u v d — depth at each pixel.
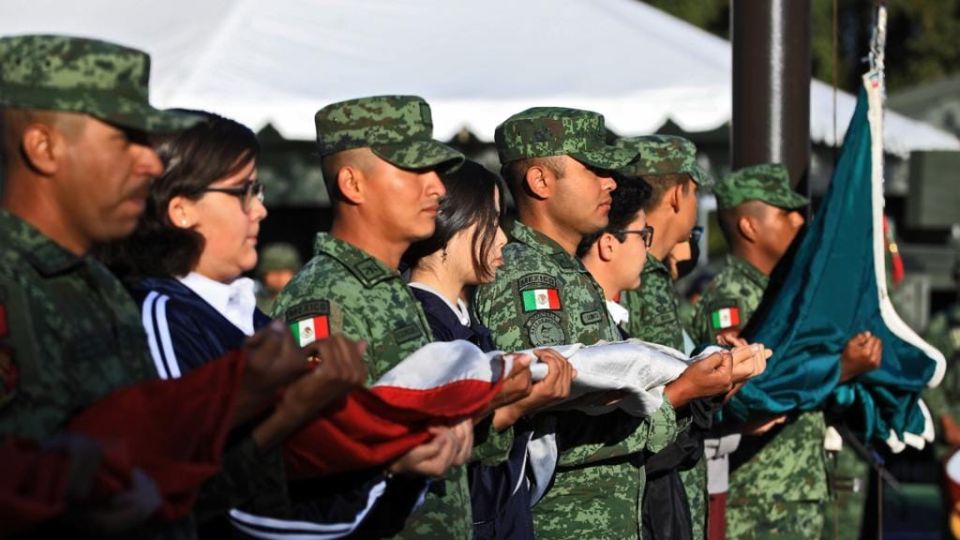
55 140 4.26
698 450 7.58
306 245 15.48
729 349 7.52
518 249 7.09
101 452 3.63
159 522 4.14
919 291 17.31
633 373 6.62
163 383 4.25
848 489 10.99
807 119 9.89
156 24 13.45
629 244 7.69
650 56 14.00
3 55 4.32
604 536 7.05
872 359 8.95
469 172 6.48
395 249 5.98
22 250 4.21
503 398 5.62
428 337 5.89
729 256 9.72
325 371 4.54
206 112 5.35
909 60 41.72
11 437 3.68
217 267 5.25
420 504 5.76
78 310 4.29
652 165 8.54
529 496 6.71
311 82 13.05
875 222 9.29
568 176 7.17
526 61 13.82
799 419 9.16
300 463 4.97
